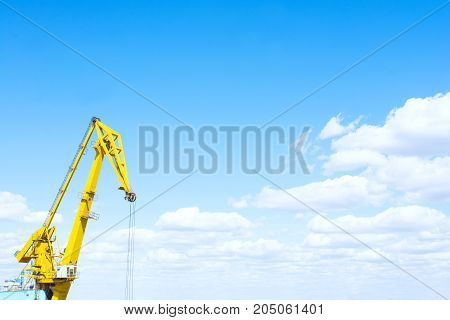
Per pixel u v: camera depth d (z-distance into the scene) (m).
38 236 64.44
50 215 65.50
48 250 64.81
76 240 64.75
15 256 64.50
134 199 63.09
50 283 64.88
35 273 64.00
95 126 65.31
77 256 65.31
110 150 64.75
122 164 64.25
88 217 65.50
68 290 65.31
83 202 65.31
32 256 64.56
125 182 63.25
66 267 63.81
